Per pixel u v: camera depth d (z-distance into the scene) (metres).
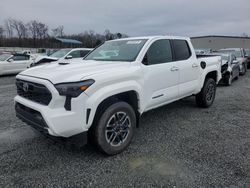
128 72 3.38
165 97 4.21
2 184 2.61
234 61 10.96
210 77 6.01
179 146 3.59
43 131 2.84
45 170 2.90
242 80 11.71
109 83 3.08
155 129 4.35
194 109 5.74
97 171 2.88
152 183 2.63
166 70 4.13
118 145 3.30
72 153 3.34
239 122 4.77
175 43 4.61
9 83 10.37
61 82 2.75
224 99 7.00
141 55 3.78
